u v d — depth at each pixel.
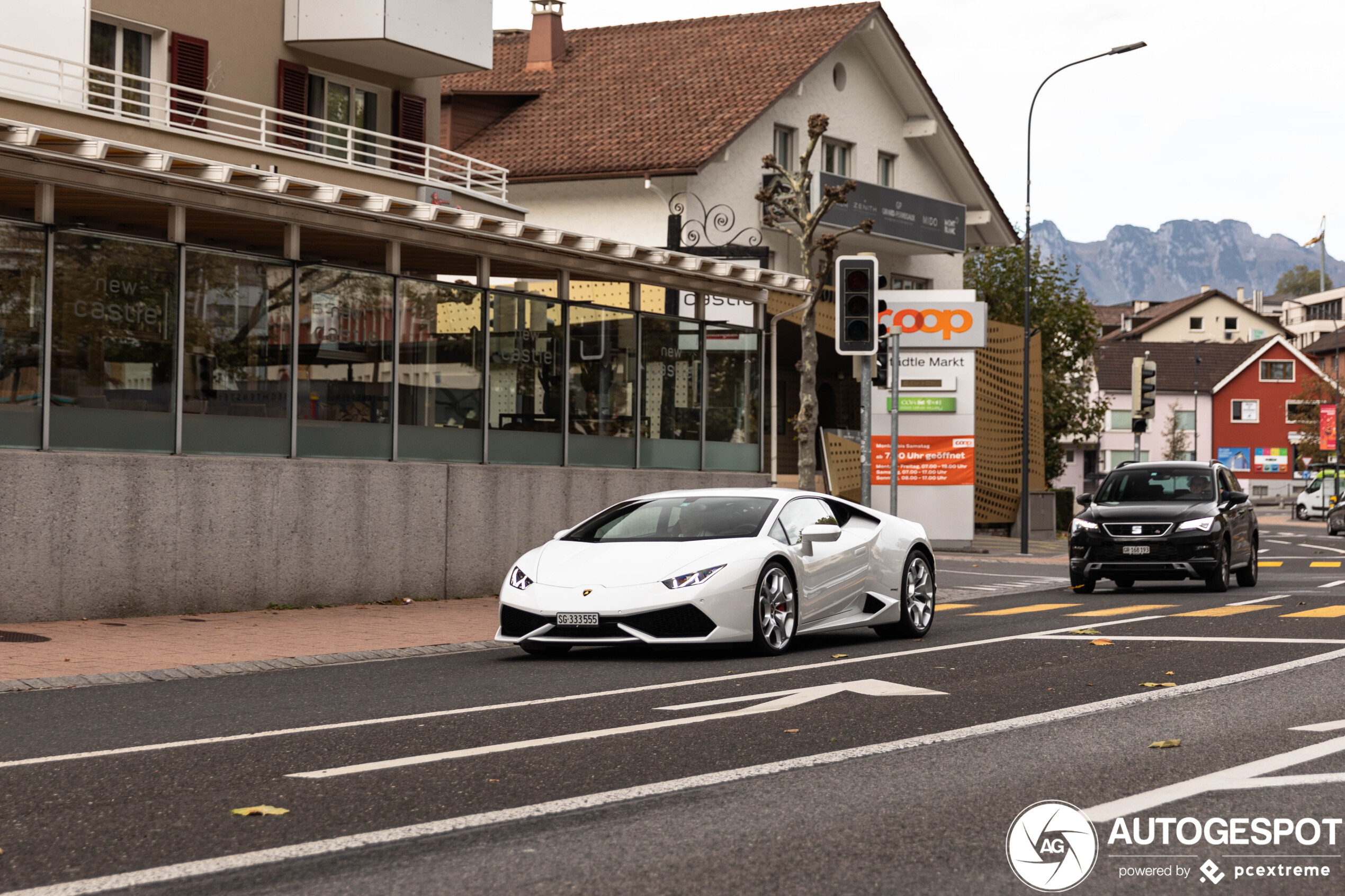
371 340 17.14
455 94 36.03
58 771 6.80
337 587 16.61
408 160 27.92
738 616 11.31
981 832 5.59
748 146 35.28
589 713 8.57
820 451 39.69
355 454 16.97
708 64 37.06
